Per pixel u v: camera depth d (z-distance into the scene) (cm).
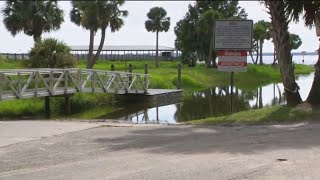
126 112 2359
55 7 4069
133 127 1273
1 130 1186
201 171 736
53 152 905
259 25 8906
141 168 764
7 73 1870
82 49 9144
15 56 4825
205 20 6838
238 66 1436
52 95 2122
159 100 2953
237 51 1432
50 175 726
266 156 840
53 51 2859
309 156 835
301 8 1598
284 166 761
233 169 745
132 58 9381
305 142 980
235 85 4797
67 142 1016
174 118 2102
